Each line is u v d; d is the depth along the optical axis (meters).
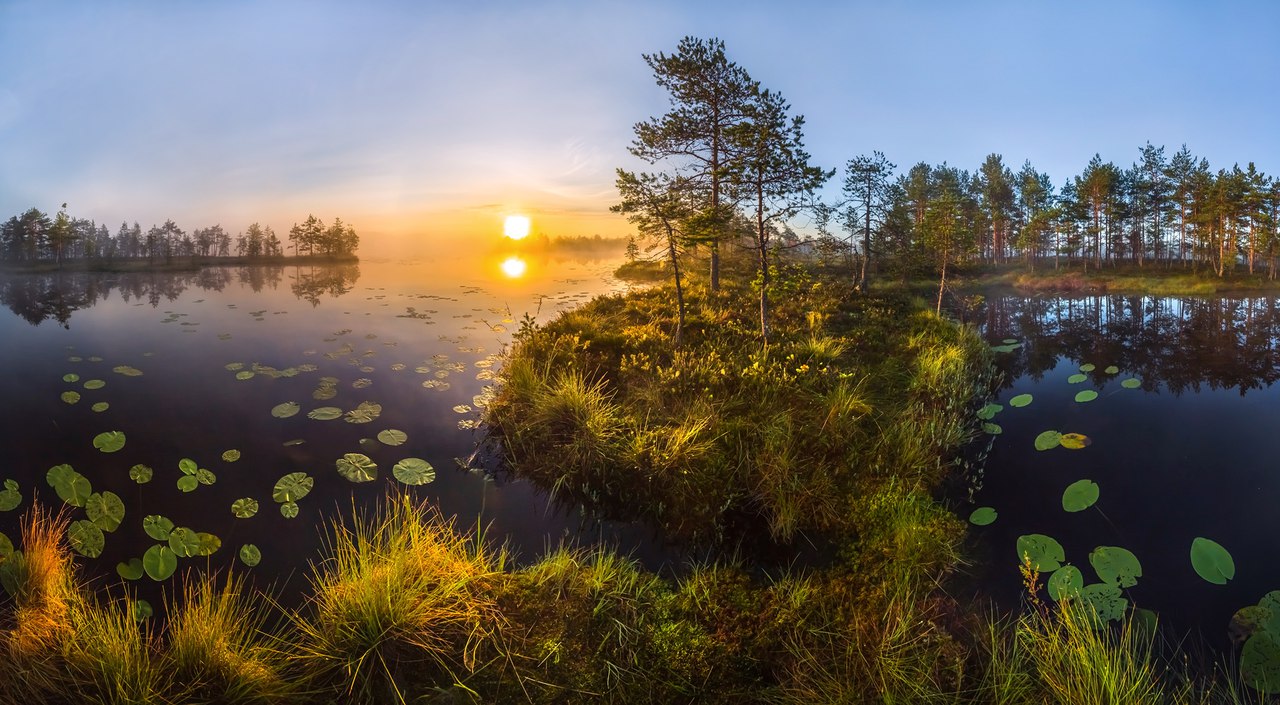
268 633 3.50
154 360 9.65
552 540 4.81
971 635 3.59
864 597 3.92
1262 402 8.64
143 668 3.01
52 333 12.02
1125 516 5.25
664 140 13.91
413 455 6.24
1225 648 3.54
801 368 7.84
